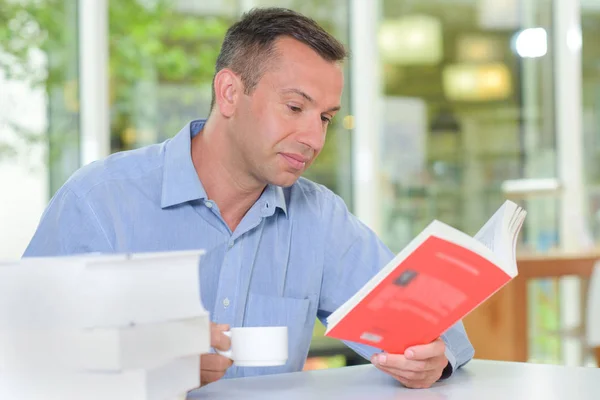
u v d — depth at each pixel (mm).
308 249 2111
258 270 2047
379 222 5340
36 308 1201
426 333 1601
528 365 1896
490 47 5574
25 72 4375
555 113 5793
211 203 1982
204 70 4797
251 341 1508
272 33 1828
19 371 1212
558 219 5820
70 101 4480
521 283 4590
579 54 5836
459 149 5500
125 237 1955
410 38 5391
